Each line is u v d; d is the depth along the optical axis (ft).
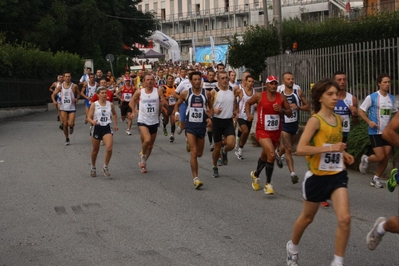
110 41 188.44
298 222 21.52
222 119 40.78
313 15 171.53
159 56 216.54
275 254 24.00
